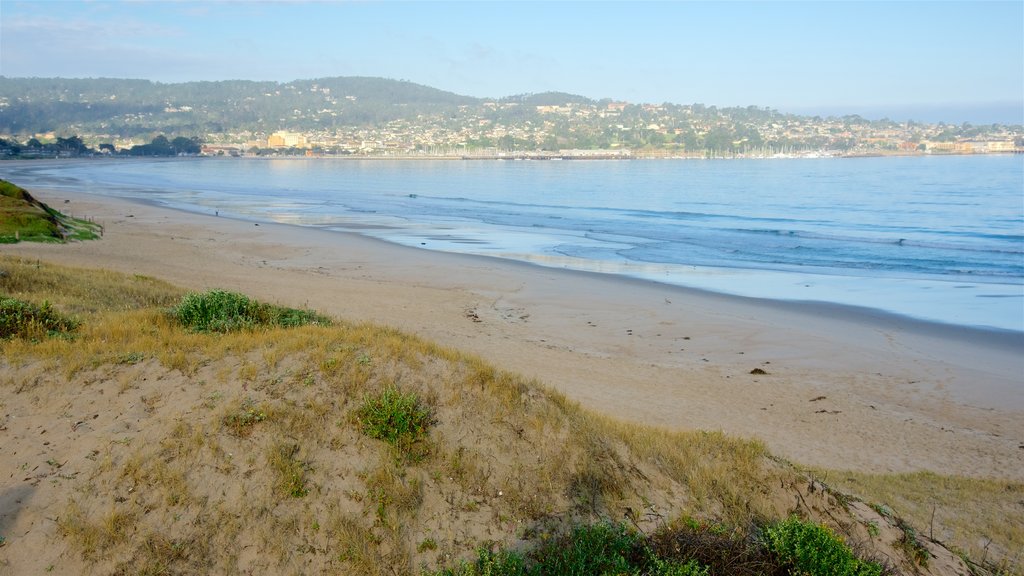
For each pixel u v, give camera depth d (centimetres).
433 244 4281
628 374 1770
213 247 3725
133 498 680
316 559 661
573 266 3544
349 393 850
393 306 2409
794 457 1277
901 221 5900
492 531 721
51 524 648
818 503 874
